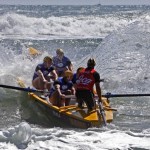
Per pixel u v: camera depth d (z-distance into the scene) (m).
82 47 68.31
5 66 42.53
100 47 47.22
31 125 25.05
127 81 37.41
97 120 23.34
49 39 79.38
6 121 25.94
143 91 35.16
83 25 99.19
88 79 24.61
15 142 19.27
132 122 25.59
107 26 102.38
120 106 30.27
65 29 95.69
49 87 29.44
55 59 31.86
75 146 19.09
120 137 20.75
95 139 20.25
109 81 37.34
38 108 26.88
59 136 20.77
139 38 44.81
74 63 47.03
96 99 25.88
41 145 19.19
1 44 67.75
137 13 132.50
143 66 39.75
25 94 29.66
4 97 31.55
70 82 26.94
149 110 29.12
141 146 19.08
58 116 24.95
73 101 27.30
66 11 167.12
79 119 23.42
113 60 42.22
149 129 23.53
